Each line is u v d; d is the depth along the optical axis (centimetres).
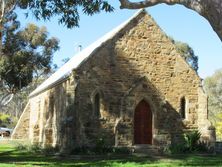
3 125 9144
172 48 3244
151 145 3047
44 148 3212
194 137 3081
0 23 2781
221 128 6675
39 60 5506
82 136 2870
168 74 3206
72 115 2847
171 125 3145
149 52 3167
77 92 2883
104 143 2869
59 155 2720
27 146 3419
